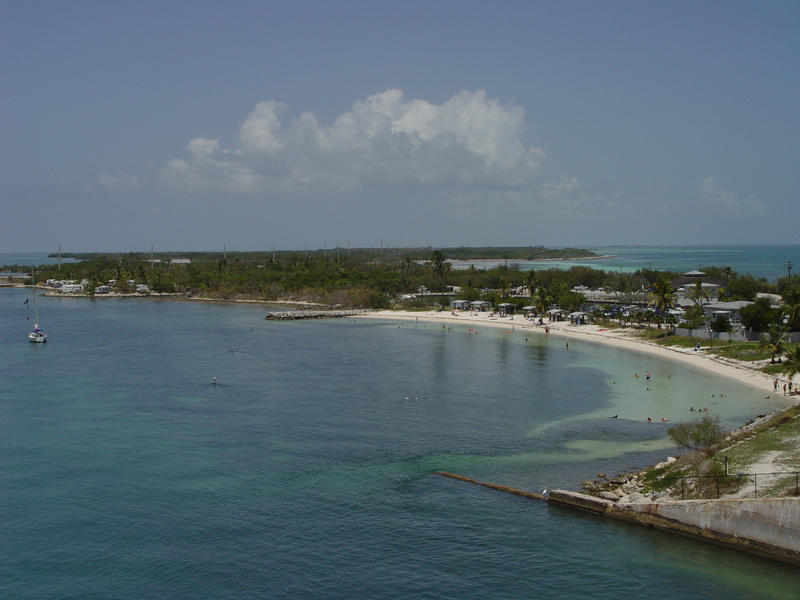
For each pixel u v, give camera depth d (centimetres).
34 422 8569
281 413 9081
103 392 10438
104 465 6912
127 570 4841
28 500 6016
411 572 4784
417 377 11850
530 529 5397
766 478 5506
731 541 5006
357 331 19662
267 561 4950
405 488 6266
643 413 9038
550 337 17988
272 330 19800
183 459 7100
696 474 5825
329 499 6016
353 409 9319
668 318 17012
